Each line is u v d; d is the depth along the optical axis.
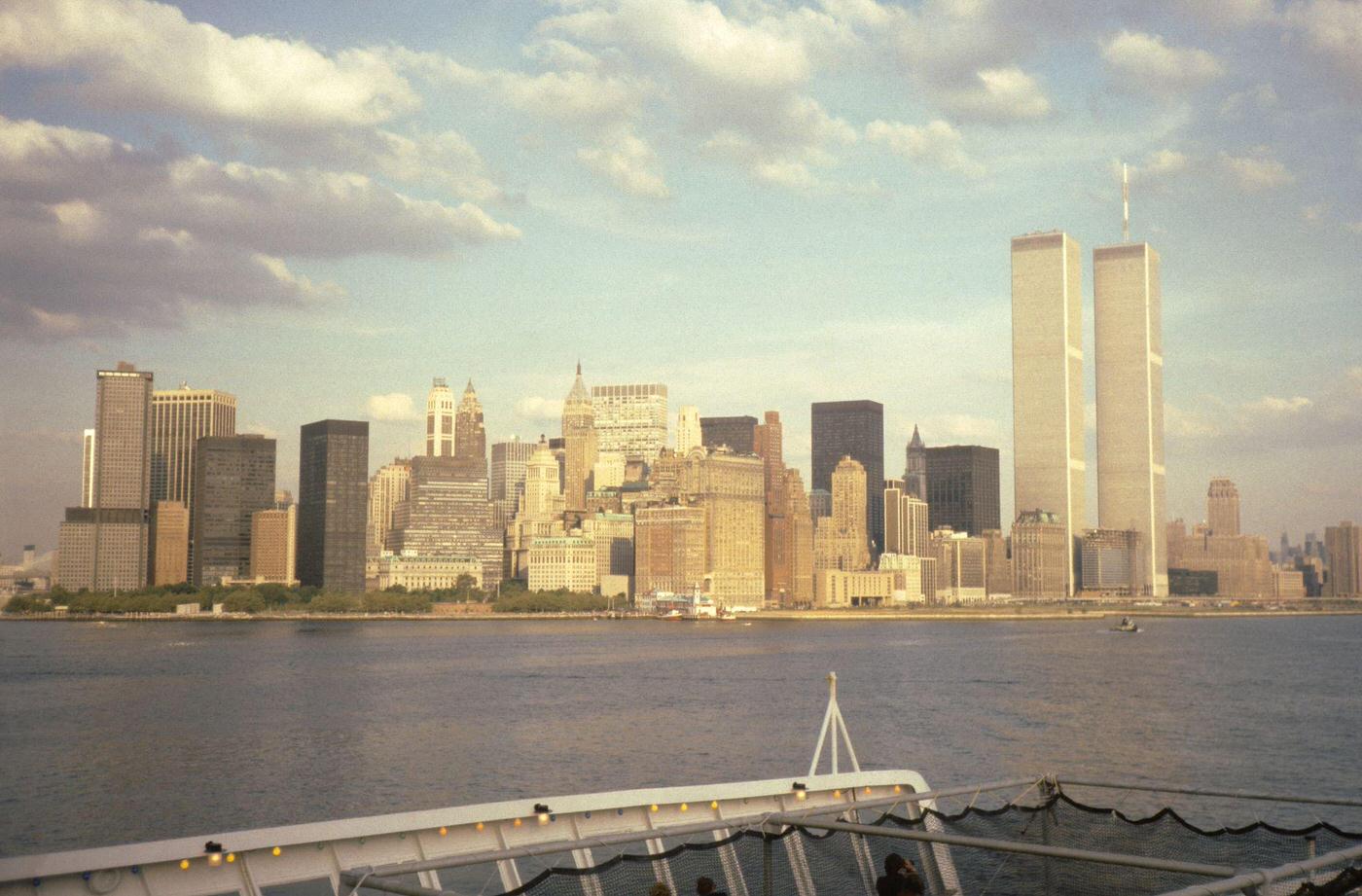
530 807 33.09
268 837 29.22
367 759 142.62
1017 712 194.75
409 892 22.33
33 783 125.31
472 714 195.00
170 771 133.25
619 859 26.45
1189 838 34.72
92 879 27.39
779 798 38.50
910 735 164.75
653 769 135.50
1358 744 151.62
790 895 29.05
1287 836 34.12
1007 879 32.25
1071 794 111.38
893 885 25.34
